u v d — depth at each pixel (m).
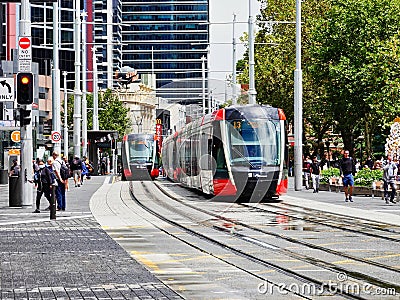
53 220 34.09
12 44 103.38
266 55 89.06
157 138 84.12
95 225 31.67
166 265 19.69
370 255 21.52
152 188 63.78
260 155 43.22
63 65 129.12
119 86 165.88
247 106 44.56
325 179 62.53
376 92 72.38
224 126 43.72
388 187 45.34
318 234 27.42
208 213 37.81
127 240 25.84
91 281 17.06
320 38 80.31
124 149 83.38
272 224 31.55
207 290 15.77
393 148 56.06
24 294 15.45
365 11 77.50
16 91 38.16
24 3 40.41
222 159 43.41
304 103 87.81
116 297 15.02
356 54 78.12
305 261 20.28
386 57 69.88
